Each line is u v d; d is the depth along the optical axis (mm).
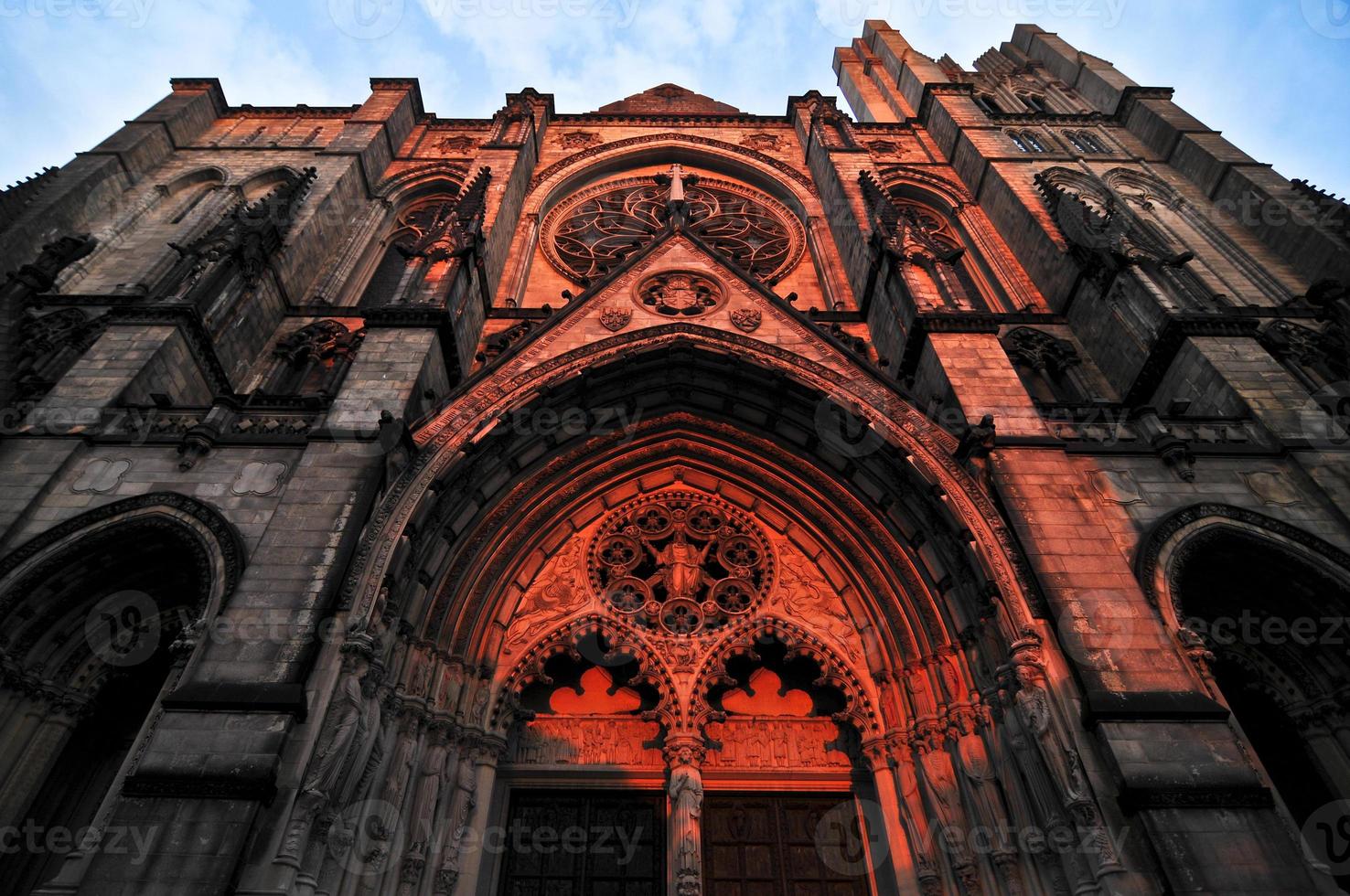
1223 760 11984
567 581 19656
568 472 20406
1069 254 26219
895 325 23109
